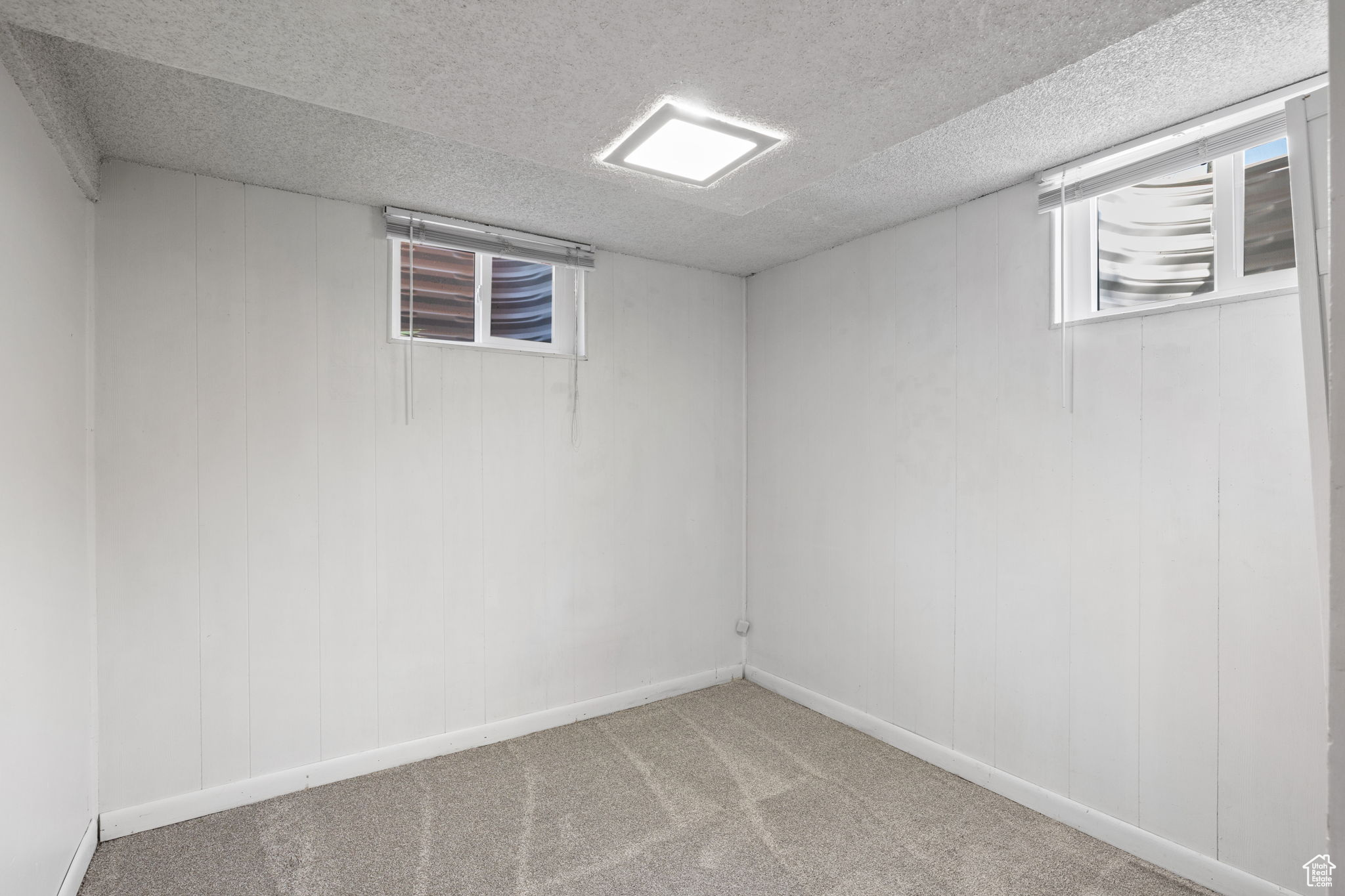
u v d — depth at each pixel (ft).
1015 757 8.48
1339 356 1.59
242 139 7.18
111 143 7.22
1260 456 6.46
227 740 8.17
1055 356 8.11
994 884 6.74
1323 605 5.54
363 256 9.12
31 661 5.47
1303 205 5.40
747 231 10.36
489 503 10.11
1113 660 7.54
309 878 6.80
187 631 7.93
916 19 4.06
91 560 7.34
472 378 9.98
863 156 6.04
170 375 7.86
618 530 11.46
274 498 8.47
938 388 9.46
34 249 5.62
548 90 4.92
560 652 10.82
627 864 7.04
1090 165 7.63
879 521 10.35
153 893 6.53
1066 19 4.09
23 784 5.27
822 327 11.35
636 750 9.84
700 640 12.50
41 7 3.93
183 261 7.95
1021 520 8.45
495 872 6.91
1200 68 5.86
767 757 9.59
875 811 8.14
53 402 6.11
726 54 4.44
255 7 3.92
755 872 6.92
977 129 7.03
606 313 11.33
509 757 9.57
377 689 9.19
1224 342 6.72
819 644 11.42
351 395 9.02
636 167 6.31
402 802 8.29
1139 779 7.30
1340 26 1.59
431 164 7.88
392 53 4.43
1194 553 6.92
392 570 9.31
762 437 12.65
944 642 9.37
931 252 9.56
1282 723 6.31
